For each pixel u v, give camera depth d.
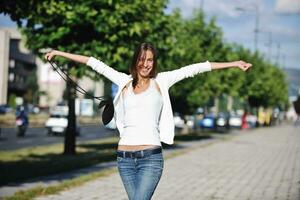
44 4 11.30
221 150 27.48
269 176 16.14
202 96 36.72
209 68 5.38
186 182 14.11
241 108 115.38
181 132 49.22
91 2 18.27
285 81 101.19
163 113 5.30
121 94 5.33
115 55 18.92
